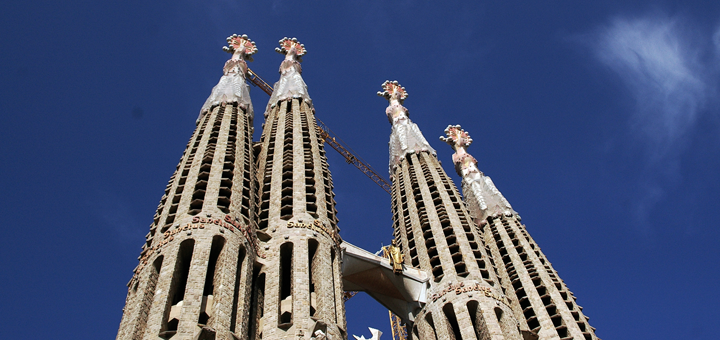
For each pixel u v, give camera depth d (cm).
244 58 10538
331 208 6962
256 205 6625
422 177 9562
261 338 5103
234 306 5003
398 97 12181
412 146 10475
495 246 8969
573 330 7275
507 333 6625
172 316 4603
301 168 7319
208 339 4416
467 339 6456
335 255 6153
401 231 8731
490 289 7038
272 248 5925
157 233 5516
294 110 9206
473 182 10569
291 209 6569
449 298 7000
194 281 4819
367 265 7325
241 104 8300
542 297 7875
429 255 7956
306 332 4991
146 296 4803
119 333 4653
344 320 5472
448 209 8581
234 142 7181
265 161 7775
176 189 6112
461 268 7594
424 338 6956
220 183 6119
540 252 8794
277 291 5403
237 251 5350
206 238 5272
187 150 7119
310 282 5806
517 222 9481
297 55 11519
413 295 7325
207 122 7712
